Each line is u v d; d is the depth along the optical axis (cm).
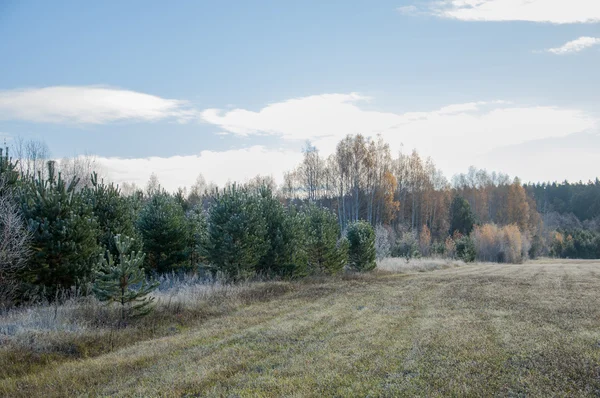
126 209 1928
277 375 789
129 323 1205
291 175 7756
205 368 834
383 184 6278
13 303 1294
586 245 8200
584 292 1859
